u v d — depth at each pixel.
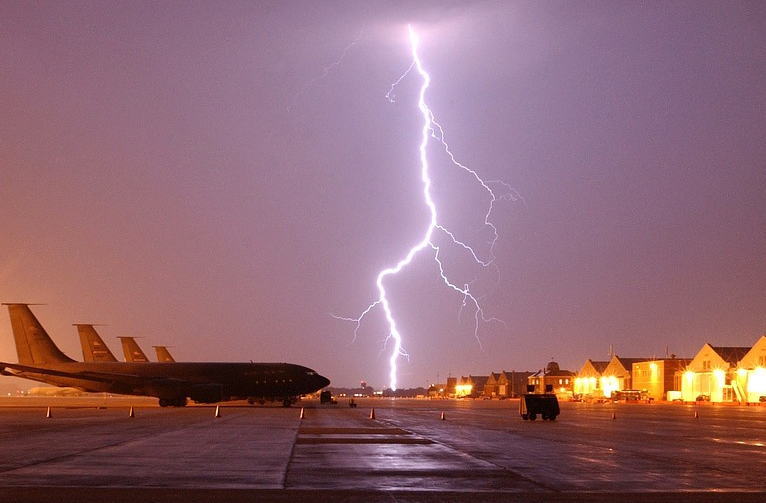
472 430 45.06
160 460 26.25
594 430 45.97
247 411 73.12
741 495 19.58
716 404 122.50
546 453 30.33
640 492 19.97
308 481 21.36
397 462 26.48
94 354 98.25
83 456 27.39
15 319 86.81
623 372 163.88
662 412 81.12
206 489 19.58
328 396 113.06
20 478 21.42
